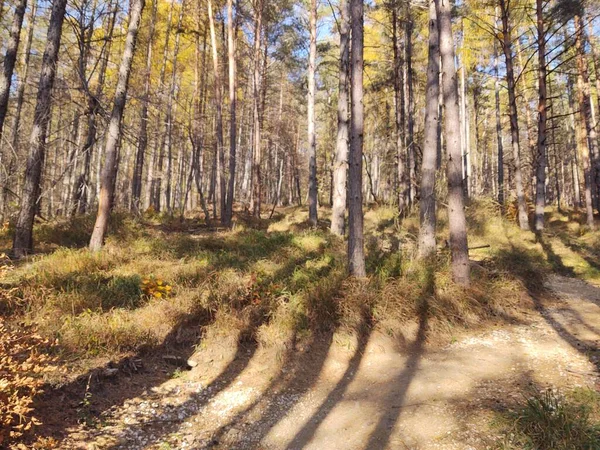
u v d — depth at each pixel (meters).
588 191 16.17
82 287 6.34
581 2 13.53
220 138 17.50
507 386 4.45
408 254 8.57
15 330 4.02
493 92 29.59
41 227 11.23
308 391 4.83
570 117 31.36
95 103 10.04
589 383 4.29
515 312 6.98
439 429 3.73
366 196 31.56
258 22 19.48
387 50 19.42
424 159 8.76
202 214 22.31
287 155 31.55
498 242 12.21
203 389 4.78
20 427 3.13
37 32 18.97
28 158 9.32
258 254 9.84
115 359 4.86
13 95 17.05
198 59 23.28
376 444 3.65
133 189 20.56
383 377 5.01
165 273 7.81
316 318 6.04
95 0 13.80
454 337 6.03
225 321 5.83
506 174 36.72
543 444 3.20
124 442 3.68
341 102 12.52
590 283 9.27
